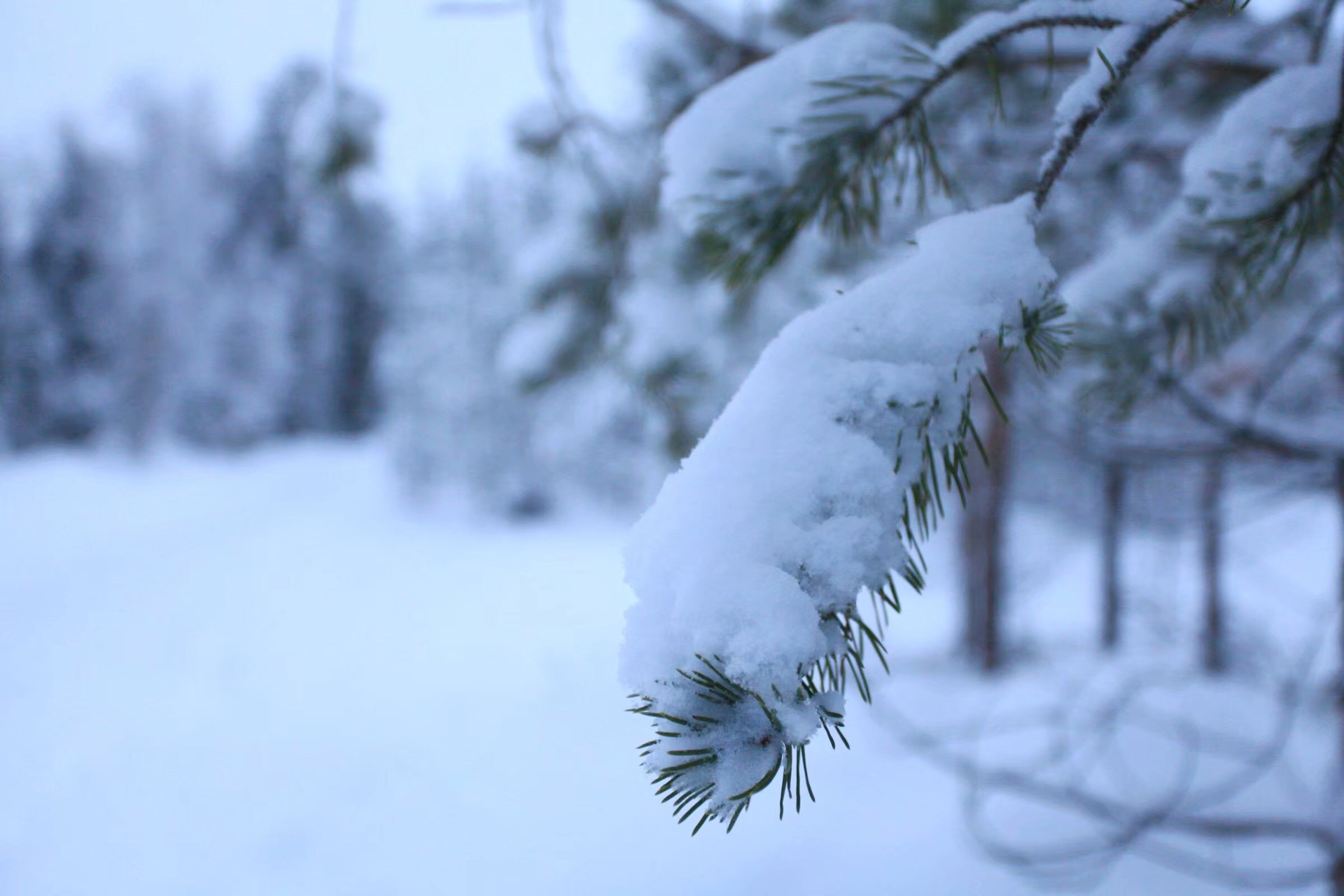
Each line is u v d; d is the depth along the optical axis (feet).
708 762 1.19
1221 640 20.10
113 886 17.78
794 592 1.26
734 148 2.50
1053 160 1.72
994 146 5.03
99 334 85.30
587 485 60.75
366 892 17.12
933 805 16.26
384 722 25.90
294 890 17.38
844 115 2.35
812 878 14.97
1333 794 8.05
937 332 1.50
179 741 24.84
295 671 31.09
